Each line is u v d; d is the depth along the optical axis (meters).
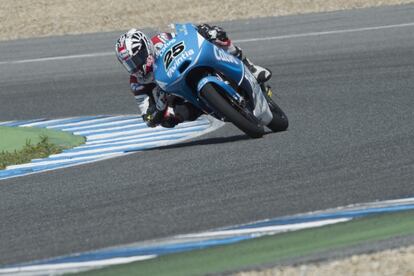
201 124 39.09
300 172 26.59
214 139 34.62
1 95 51.06
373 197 23.41
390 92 41.25
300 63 51.12
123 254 20.39
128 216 23.45
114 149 34.62
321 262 18.97
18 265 20.30
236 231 21.36
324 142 30.88
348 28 59.47
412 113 35.44
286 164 27.80
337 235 20.53
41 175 30.25
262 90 33.72
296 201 23.52
